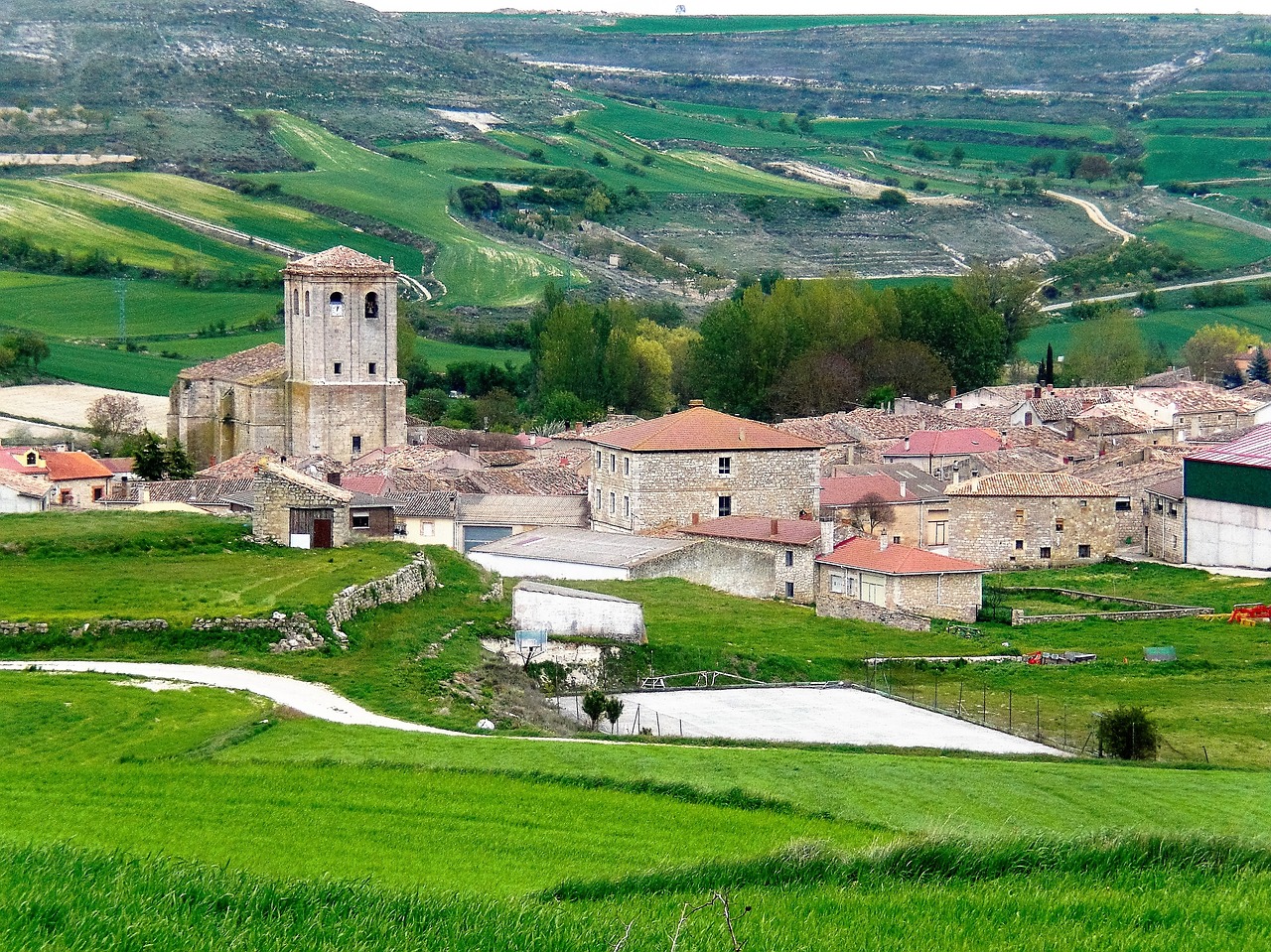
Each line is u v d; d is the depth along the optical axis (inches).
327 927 3651.6
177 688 7086.6
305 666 7667.3
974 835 4886.8
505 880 4781.0
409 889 4133.9
